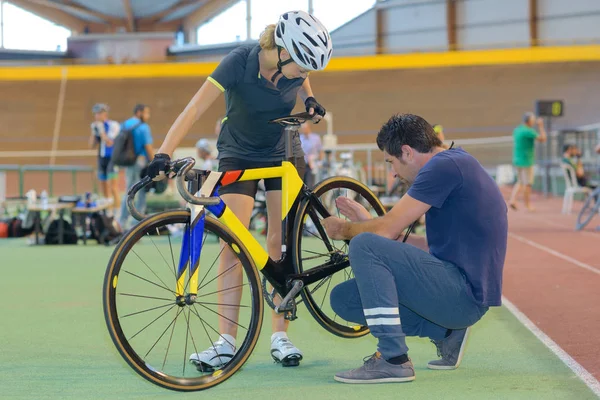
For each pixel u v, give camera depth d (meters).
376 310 2.98
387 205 9.71
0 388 3.02
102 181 11.84
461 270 3.02
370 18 33.09
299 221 3.29
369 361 3.08
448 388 2.95
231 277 3.35
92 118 25.97
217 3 41.56
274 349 3.43
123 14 43.06
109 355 3.62
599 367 3.28
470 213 3.01
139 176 9.70
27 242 9.89
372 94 25.75
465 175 3.01
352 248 3.01
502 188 20.75
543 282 5.79
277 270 3.22
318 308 3.45
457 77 26.09
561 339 3.88
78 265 7.29
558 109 17.56
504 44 29.84
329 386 3.01
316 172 10.73
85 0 41.03
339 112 25.20
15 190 21.27
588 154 17.17
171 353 3.64
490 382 3.04
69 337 4.03
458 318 3.04
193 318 4.48
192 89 26.84
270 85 3.25
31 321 4.48
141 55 33.84
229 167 3.42
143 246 8.77
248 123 3.36
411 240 7.35
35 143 25.11
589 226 10.71
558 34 29.19
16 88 27.12
